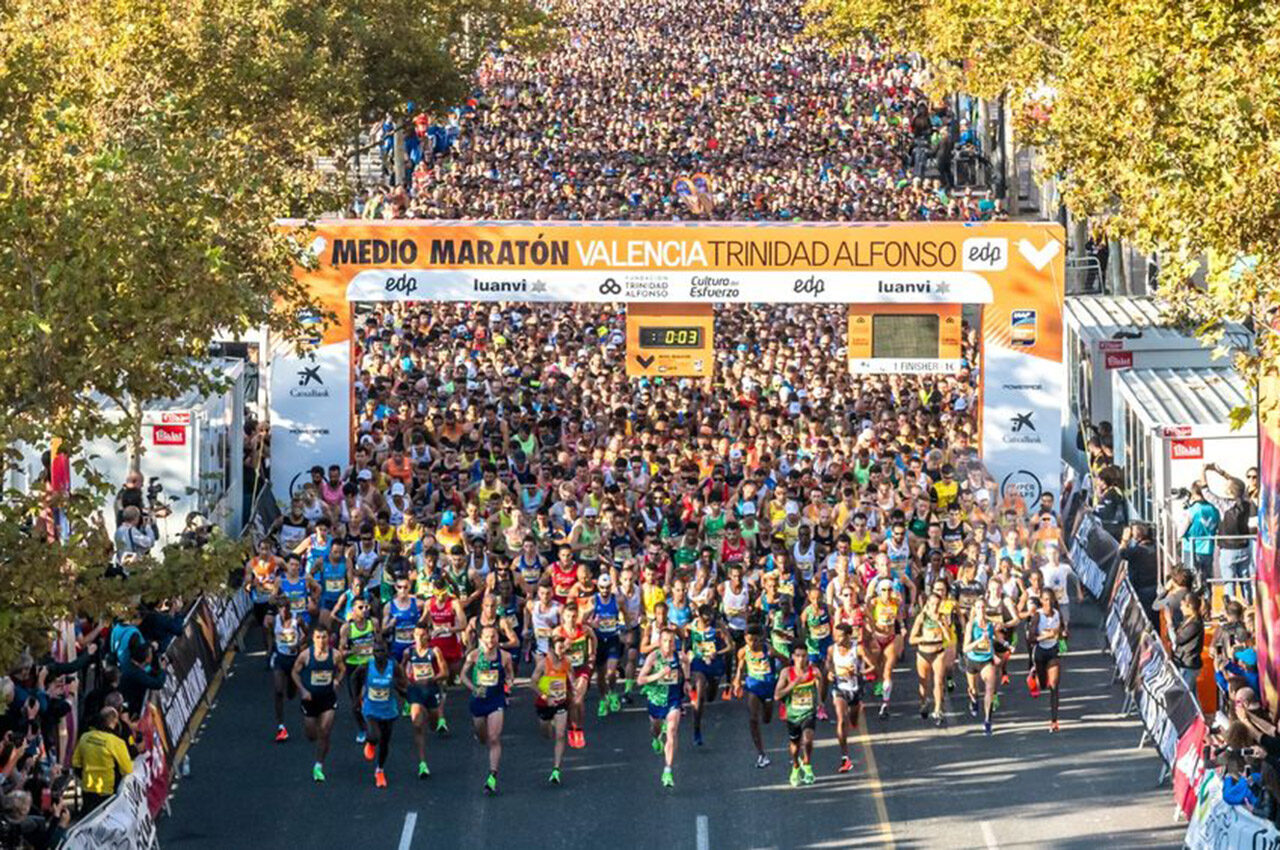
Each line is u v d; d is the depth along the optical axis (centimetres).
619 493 4419
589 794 3494
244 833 3312
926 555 4403
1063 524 5234
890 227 5153
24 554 2677
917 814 3388
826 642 3834
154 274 2909
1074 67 4175
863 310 5219
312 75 5575
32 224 2806
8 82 3198
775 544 4119
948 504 4612
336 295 5144
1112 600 4334
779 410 5203
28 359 2775
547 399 5303
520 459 5053
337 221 5144
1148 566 4281
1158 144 3266
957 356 5238
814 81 12112
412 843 3266
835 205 8250
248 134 4609
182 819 3375
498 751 3475
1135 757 3656
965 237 5150
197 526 4159
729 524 4259
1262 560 3509
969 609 3809
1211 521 4144
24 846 2658
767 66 12838
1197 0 3378
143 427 4525
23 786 2814
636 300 5178
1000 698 4016
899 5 7481
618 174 9269
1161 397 4803
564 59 12950
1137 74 3419
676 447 4850
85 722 3434
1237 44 3278
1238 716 3188
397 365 5984
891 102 11331
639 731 3828
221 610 4253
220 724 3862
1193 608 3697
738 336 6375
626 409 5178
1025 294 5166
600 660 3906
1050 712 3903
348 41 6906
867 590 3919
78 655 3509
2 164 2923
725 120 10838
